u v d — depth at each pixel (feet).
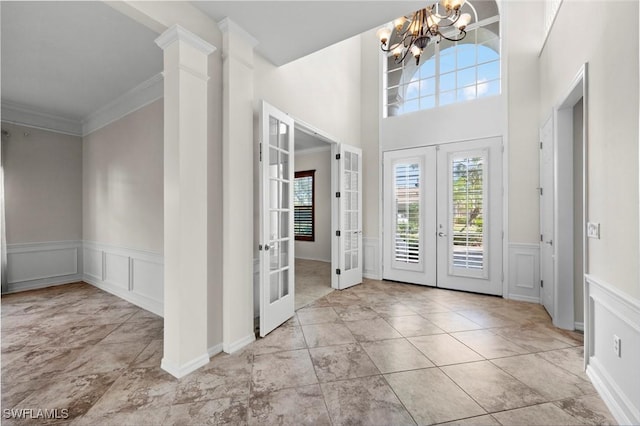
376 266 15.71
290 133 9.97
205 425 4.99
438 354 7.47
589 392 5.91
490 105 12.66
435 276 13.94
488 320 9.80
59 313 10.69
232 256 7.60
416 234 14.48
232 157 7.60
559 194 9.18
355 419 5.13
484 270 12.73
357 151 14.92
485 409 5.40
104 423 5.04
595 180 6.41
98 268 14.14
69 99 12.50
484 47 13.25
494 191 12.53
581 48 7.30
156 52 9.04
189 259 6.57
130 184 11.96
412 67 15.16
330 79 13.62
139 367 6.86
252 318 8.25
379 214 15.57
